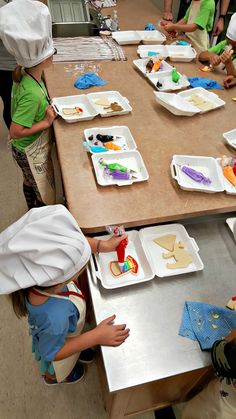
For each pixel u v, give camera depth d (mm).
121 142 1496
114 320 962
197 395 1083
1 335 1651
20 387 1490
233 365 770
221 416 933
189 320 975
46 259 798
